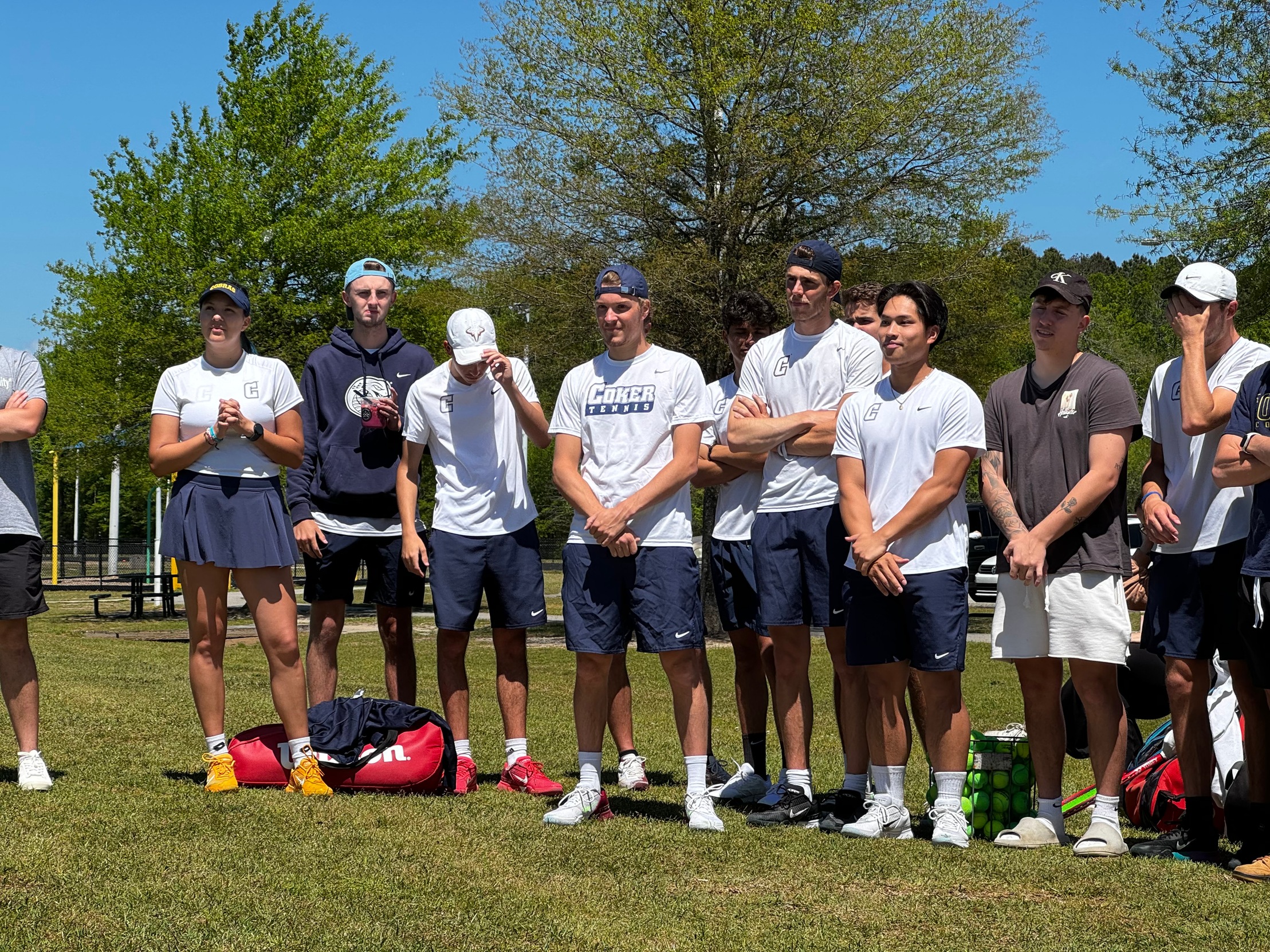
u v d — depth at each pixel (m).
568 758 6.98
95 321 23.14
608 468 5.18
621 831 4.75
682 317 18.84
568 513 39.84
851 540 4.89
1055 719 4.93
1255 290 17.67
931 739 4.88
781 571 5.38
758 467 5.83
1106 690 4.77
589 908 3.71
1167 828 5.34
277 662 5.30
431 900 3.71
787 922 3.65
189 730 6.89
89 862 3.93
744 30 18.86
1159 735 5.79
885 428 4.95
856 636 4.91
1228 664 4.82
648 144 19.69
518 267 20.20
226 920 3.45
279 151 22.05
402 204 22.80
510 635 5.86
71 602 28.09
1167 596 4.79
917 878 4.17
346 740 5.41
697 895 3.90
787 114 19.08
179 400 5.39
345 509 6.11
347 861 4.09
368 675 12.11
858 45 19.08
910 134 19.55
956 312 20.25
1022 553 4.70
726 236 19.03
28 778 5.01
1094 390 4.81
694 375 5.17
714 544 6.15
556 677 12.46
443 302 21.08
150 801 4.86
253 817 4.65
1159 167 18.27
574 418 5.27
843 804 5.14
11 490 5.11
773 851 4.50
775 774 6.77
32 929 3.30
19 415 5.07
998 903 3.90
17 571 5.06
